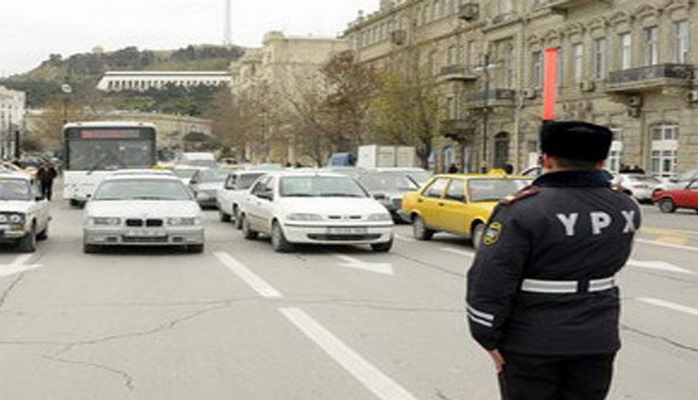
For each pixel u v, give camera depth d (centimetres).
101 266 1395
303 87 8850
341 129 6788
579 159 363
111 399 621
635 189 4125
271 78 12200
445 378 682
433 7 7256
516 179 1814
